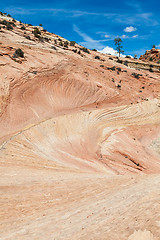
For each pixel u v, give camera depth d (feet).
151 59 374.63
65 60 156.04
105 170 64.08
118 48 328.08
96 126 103.50
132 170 71.92
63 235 17.10
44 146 69.67
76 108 117.29
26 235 18.25
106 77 167.12
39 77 119.75
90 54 241.76
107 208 23.15
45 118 94.12
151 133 115.24
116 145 89.30
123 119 121.80
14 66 109.70
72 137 85.40
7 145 58.29
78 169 54.85
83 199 29.07
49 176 40.88
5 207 25.43
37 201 28.27
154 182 34.06
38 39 187.01
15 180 35.24
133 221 16.90
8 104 87.71
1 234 19.02
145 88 178.40
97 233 15.98
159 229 13.89
